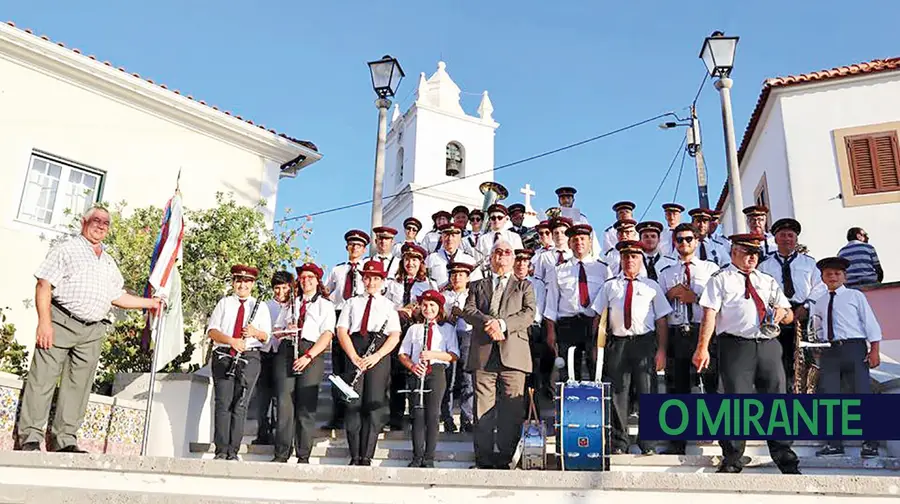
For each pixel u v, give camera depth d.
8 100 11.91
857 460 6.18
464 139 29.53
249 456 7.62
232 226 11.91
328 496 4.81
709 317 6.16
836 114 14.89
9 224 11.64
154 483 5.11
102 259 6.51
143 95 13.30
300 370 7.04
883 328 10.02
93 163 12.74
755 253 6.17
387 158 31.44
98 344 6.39
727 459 5.98
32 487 4.65
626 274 6.98
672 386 7.41
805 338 7.03
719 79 10.50
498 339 6.49
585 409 5.77
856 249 10.64
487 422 6.46
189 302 11.23
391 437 7.82
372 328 7.28
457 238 9.47
